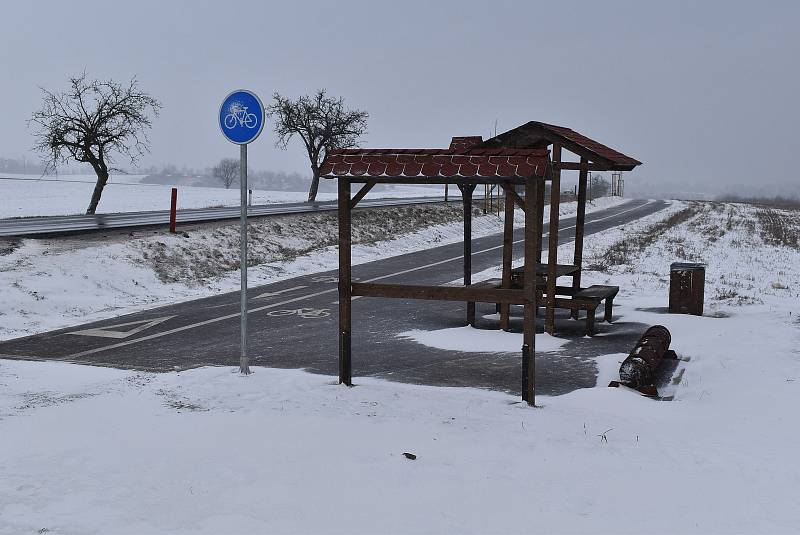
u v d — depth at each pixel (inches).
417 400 329.4
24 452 241.3
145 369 419.5
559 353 483.2
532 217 328.5
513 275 570.6
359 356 467.5
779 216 2315.5
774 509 212.7
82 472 223.1
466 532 187.5
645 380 382.3
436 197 2586.1
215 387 338.0
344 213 360.2
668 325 581.6
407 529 187.9
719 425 316.8
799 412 333.4
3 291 606.5
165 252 844.6
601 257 1103.6
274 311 644.1
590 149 540.4
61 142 1312.7
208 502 202.2
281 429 271.9
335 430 272.8
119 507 197.3
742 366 426.6
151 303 679.7
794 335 508.1
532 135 553.3
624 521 199.2
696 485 232.8
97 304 653.3
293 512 196.9
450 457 247.8
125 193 3267.7
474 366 440.1
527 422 299.4
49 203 2269.9
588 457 256.8
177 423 277.6
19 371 394.0
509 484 224.5
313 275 901.2
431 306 679.7
